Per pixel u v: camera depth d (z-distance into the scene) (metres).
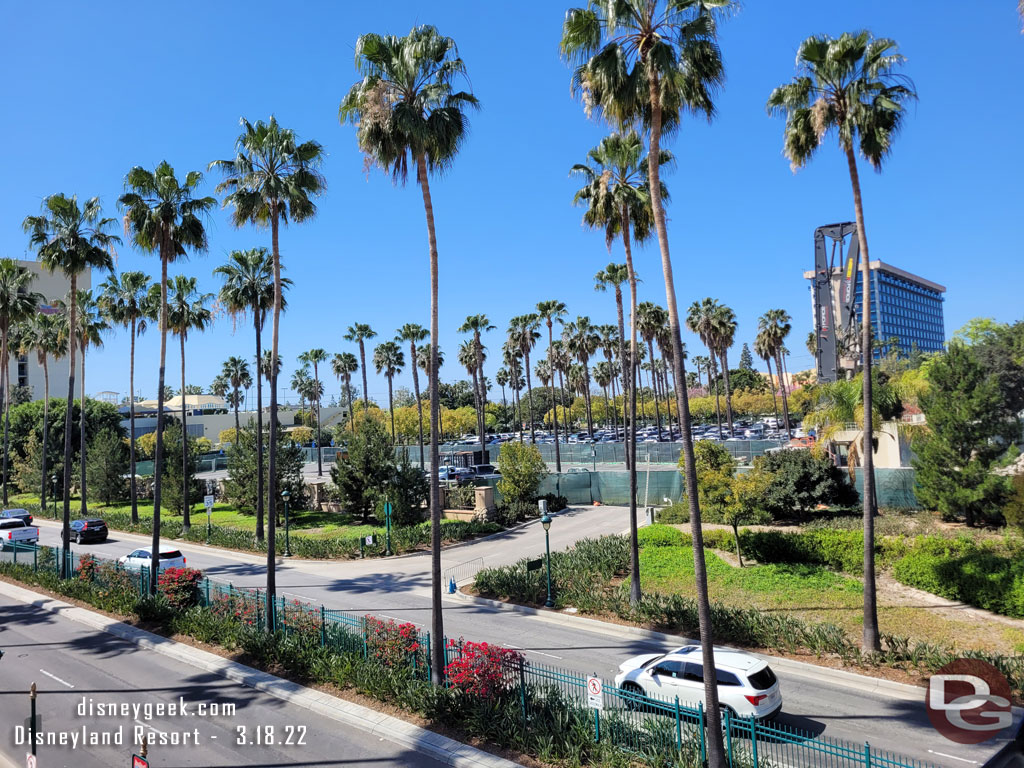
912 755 11.65
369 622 16.45
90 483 57.09
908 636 18.03
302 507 49.31
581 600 22.19
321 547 33.25
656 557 27.83
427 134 14.79
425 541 34.62
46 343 55.09
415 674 14.98
